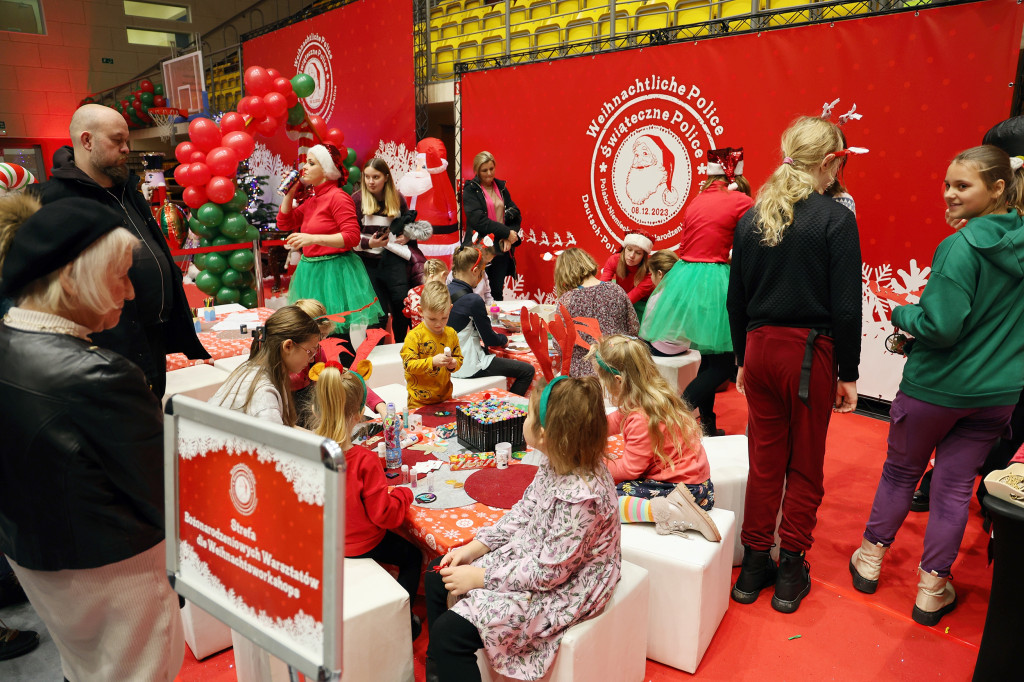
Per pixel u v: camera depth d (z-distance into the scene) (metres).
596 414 1.99
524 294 7.62
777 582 2.83
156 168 6.80
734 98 5.48
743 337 2.86
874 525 2.88
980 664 2.20
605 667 2.16
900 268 4.76
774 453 2.73
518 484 2.73
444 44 8.84
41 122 13.58
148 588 1.65
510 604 2.00
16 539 1.54
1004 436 2.68
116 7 13.86
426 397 3.70
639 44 6.14
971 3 4.21
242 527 1.28
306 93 7.02
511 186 7.47
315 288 5.32
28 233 1.46
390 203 5.94
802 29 5.01
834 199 2.57
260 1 13.29
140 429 1.51
